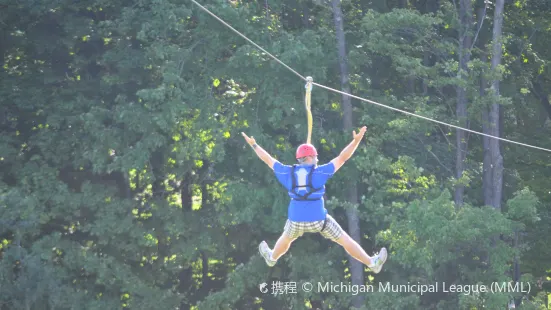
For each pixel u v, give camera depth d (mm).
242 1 61469
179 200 70062
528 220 58562
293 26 68062
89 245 63031
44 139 60375
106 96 64062
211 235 61469
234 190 57219
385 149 61938
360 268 59375
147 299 58812
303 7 66125
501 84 65750
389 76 67188
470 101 67125
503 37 60219
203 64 60562
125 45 62719
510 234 52500
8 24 63469
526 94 70750
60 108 60562
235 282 58312
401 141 61781
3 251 58125
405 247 51906
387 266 59312
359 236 58438
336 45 60812
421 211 51375
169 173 62344
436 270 57000
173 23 57281
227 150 62938
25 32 63750
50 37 63188
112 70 64750
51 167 61219
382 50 58125
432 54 69125
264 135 58156
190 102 57875
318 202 21719
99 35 62656
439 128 62875
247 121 59281
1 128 63969
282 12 67375
